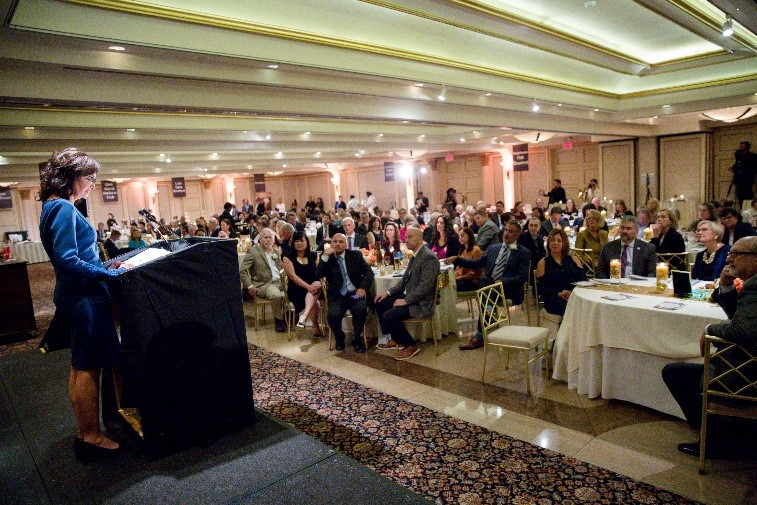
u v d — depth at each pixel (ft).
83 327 7.13
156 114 25.95
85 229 7.06
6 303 20.57
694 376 10.00
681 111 30.37
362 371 15.65
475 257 19.71
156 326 7.16
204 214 79.56
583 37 21.06
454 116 28.48
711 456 9.76
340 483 6.75
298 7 16.16
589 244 20.04
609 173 48.73
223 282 7.86
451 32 19.63
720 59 24.22
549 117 33.06
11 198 61.62
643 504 8.43
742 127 41.93
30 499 6.54
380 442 10.98
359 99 24.35
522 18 16.30
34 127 22.70
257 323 21.56
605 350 12.24
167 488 6.66
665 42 22.93
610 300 12.28
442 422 11.83
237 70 16.98
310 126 32.71
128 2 12.62
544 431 11.14
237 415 8.21
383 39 18.66
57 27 12.04
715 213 22.61
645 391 11.80
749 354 8.53
